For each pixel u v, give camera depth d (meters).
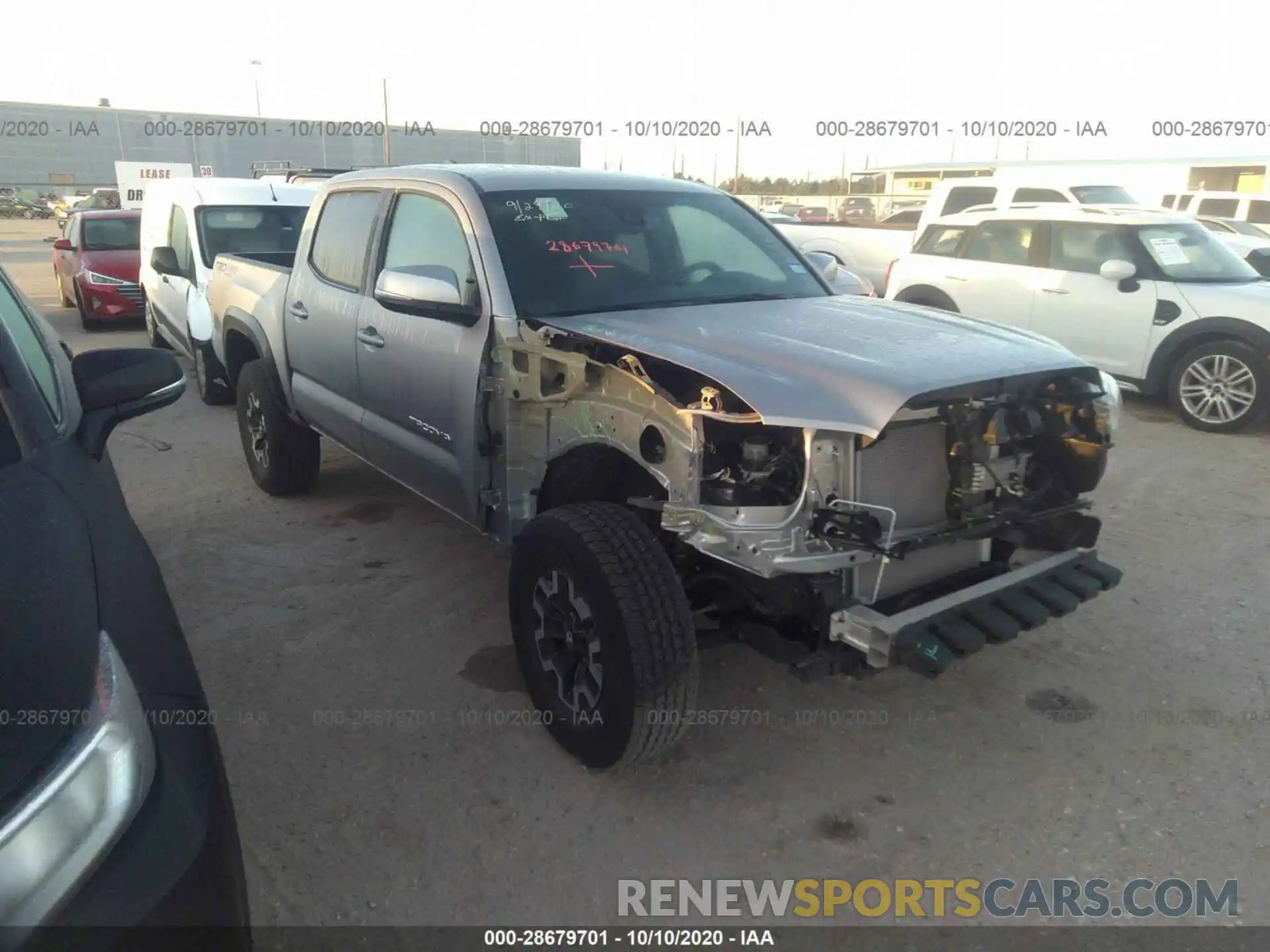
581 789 3.22
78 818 1.64
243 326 5.93
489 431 3.72
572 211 4.14
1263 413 7.67
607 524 3.05
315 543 5.29
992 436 3.04
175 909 1.71
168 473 6.61
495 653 4.09
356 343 4.54
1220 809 3.11
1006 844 2.97
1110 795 3.19
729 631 3.20
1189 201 19.11
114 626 2.01
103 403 2.81
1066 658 4.04
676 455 2.89
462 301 3.84
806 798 3.18
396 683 3.86
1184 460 7.02
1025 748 3.44
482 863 2.89
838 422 2.70
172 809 1.80
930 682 3.86
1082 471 3.40
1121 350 8.49
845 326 3.53
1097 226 8.83
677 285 4.07
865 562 2.82
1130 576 4.86
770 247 4.60
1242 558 5.08
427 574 4.87
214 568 4.95
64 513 2.25
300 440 5.79
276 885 2.79
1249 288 8.05
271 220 9.35
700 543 2.80
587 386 3.24
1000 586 3.07
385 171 4.75
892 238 14.05
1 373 2.55
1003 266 9.42
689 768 3.32
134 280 12.84
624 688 2.93
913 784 3.25
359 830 3.02
